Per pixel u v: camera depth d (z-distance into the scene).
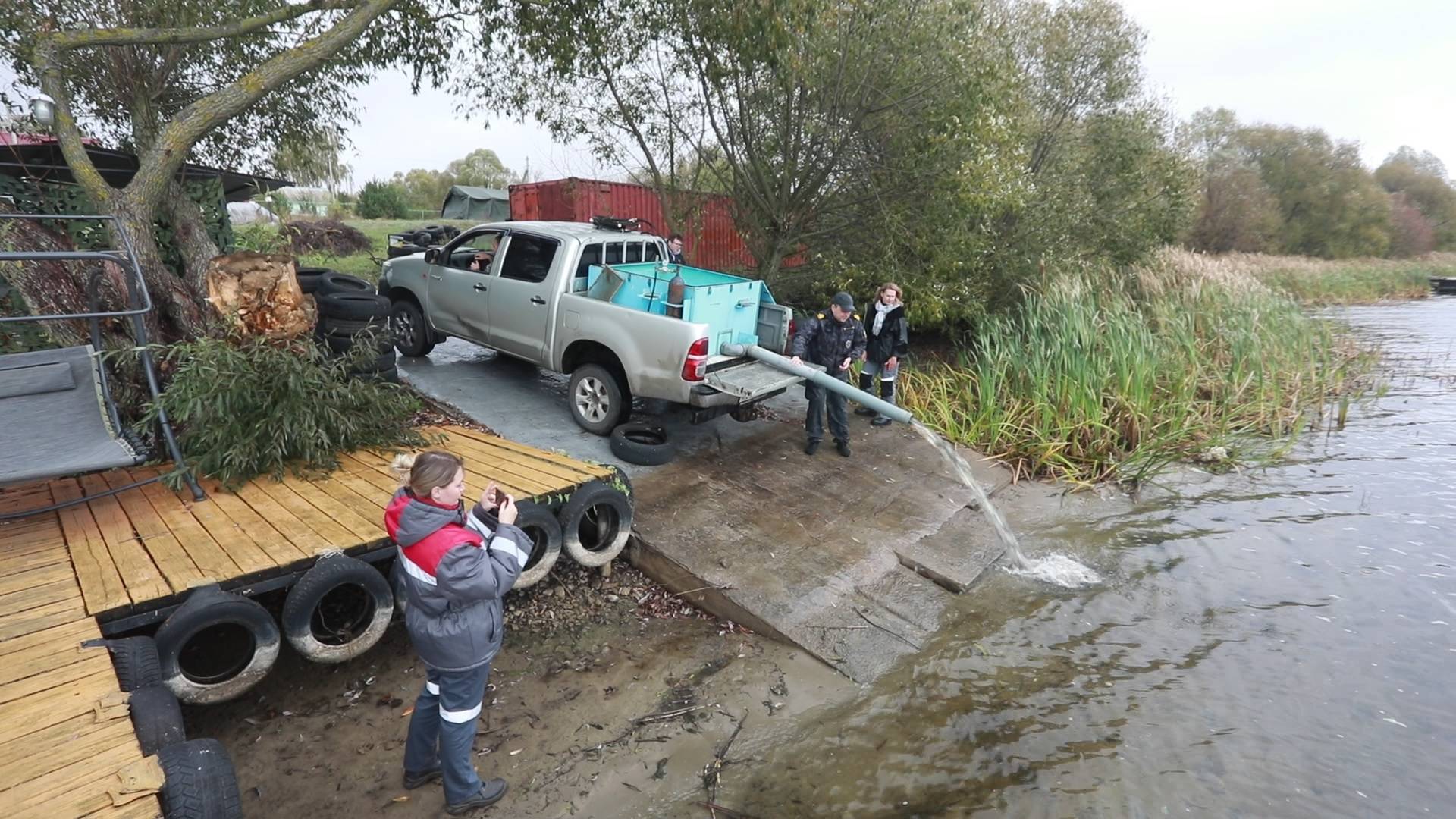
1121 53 14.49
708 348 6.37
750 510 6.02
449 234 13.34
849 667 4.46
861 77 10.41
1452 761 3.75
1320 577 5.67
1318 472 7.95
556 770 3.54
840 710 4.10
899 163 10.94
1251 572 5.75
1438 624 5.02
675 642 4.67
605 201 13.83
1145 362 9.27
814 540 5.71
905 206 11.22
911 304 11.12
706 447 7.20
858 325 7.14
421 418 6.89
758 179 11.79
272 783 3.36
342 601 4.48
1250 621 5.06
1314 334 13.12
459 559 2.81
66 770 2.40
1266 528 6.54
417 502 2.86
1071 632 4.91
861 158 11.20
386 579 4.04
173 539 3.95
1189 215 16.12
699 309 6.42
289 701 3.90
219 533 4.04
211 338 4.97
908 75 10.20
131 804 2.28
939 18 10.10
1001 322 11.08
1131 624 5.02
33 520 4.16
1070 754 3.78
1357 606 5.25
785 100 10.79
